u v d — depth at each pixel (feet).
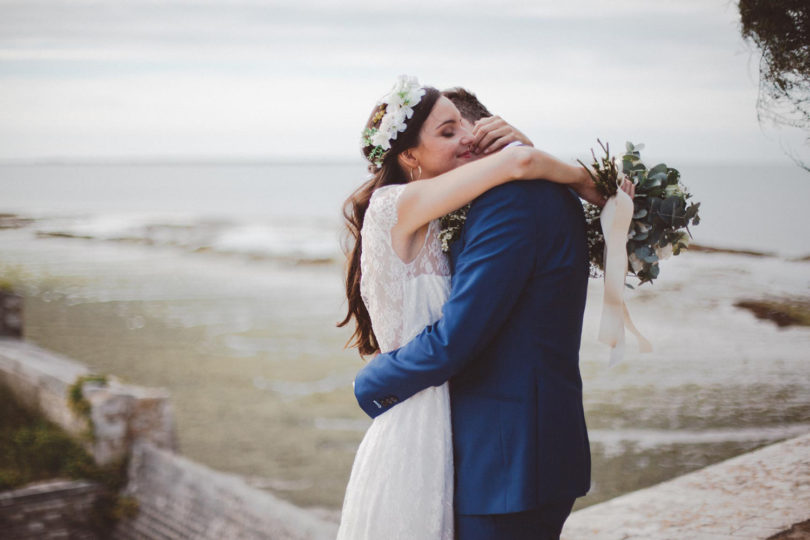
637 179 5.79
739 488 10.74
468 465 5.34
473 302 5.03
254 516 38.27
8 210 522.88
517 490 5.05
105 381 54.03
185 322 142.41
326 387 98.48
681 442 63.72
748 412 70.59
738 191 456.45
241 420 84.07
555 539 5.53
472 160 6.04
